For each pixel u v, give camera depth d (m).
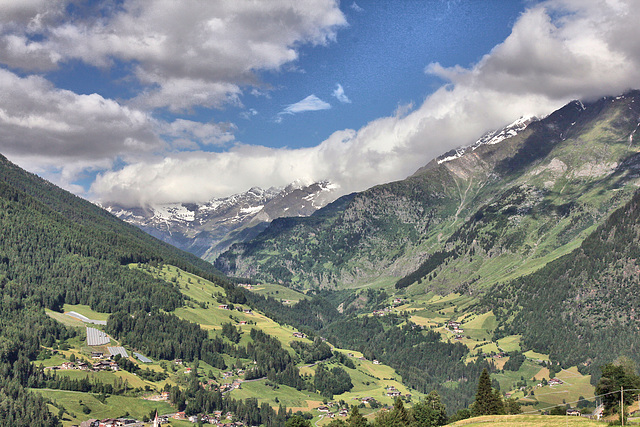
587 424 189.38
